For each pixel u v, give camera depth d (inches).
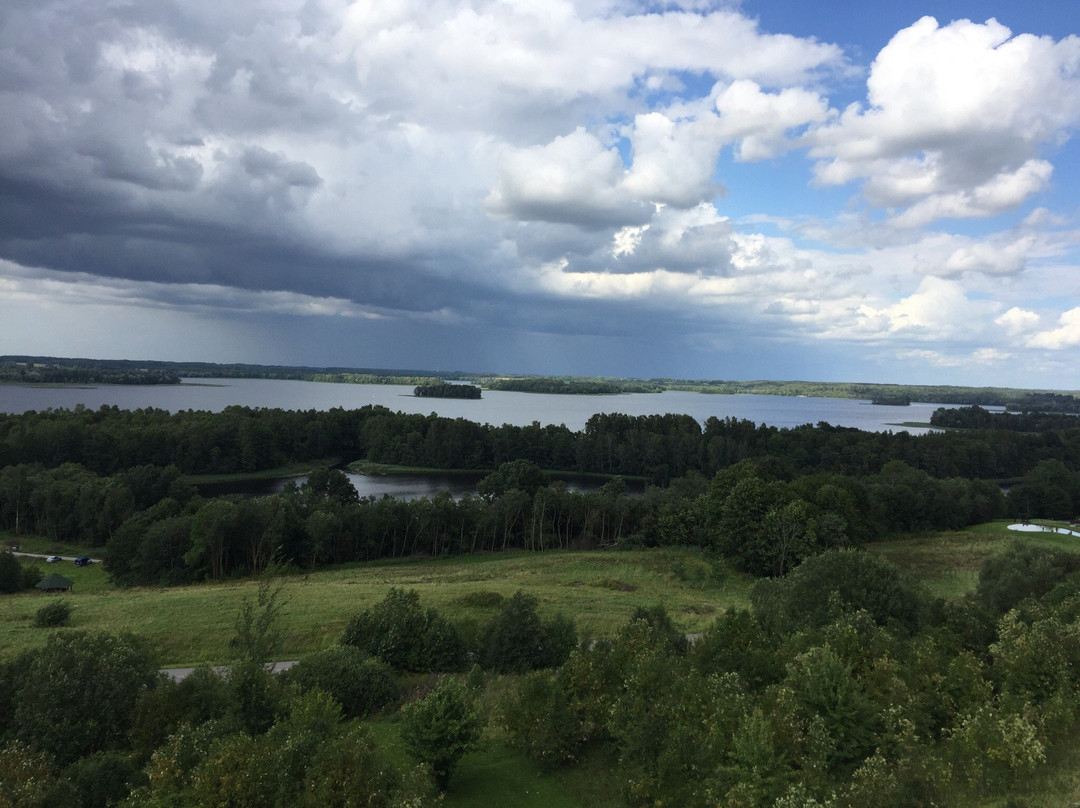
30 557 3447.3
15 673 996.6
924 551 3282.5
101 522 3595.0
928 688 921.5
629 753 826.2
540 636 1503.4
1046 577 1665.8
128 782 768.9
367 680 1215.6
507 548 3882.9
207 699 973.8
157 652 1551.4
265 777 717.9
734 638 1092.5
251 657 1125.7
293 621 1817.2
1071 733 841.5
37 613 1779.0
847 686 837.8
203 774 703.7
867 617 1162.6
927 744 834.2
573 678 1011.3
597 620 1909.4
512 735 978.7
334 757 716.0
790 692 824.3
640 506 3900.1
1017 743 755.4
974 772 743.7
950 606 1304.1
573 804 807.1
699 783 738.8
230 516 3034.0
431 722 855.7
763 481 3415.4
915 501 4023.1
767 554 2950.3
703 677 966.4
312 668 1215.6
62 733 905.5
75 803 734.5
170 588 2596.0
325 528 3289.9
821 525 3112.7
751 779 693.9
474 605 2064.5
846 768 792.9
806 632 1105.4
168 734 903.7
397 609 1557.6
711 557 3208.7
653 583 2662.4
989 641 1140.5
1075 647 989.2
